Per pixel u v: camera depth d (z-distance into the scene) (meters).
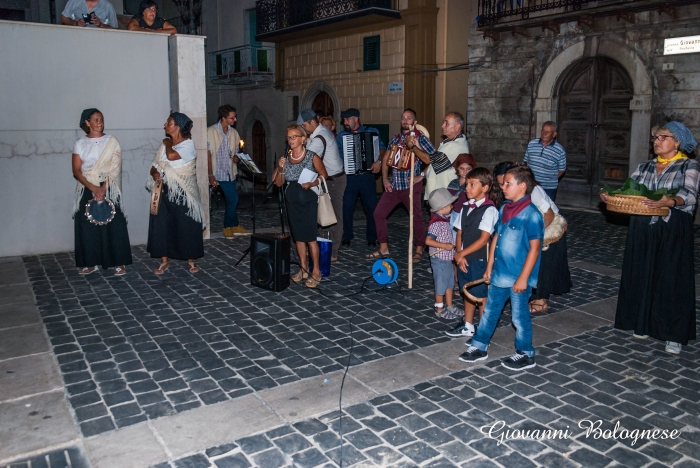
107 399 3.98
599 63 12.92
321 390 4.13
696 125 11.36
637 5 11.59
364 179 8.60
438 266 5.58
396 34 16.20
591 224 11.21
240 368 4.49
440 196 5.45
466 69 15.98
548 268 5.64
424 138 6.68
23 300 6.11
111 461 3.27
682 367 4.57
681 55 11.40
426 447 3.43
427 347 4.93
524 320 4.48
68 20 8.65
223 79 22.11
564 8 13.12
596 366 4.58
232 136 9.44
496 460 3.31
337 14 16.59
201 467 3.22
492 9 14.44
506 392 4.12
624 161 12.74
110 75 8.25
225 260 7.90
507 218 4.38
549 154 8.07
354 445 3.44
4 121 7.68
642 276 4.96
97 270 7.31
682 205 4.59
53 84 7.91
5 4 13.27
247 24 21.20
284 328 5.36
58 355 4.72
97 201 6.83
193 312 5.78
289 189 6.52
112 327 5.36
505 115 14.73
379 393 4.09
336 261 7.88
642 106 12.12
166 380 4.28
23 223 7.97
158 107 8.66
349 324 5.48
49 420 3.70
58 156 8.08
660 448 3.44
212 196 15.27
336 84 18.30
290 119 20.39
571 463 3.29
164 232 7.05
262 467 3.22
